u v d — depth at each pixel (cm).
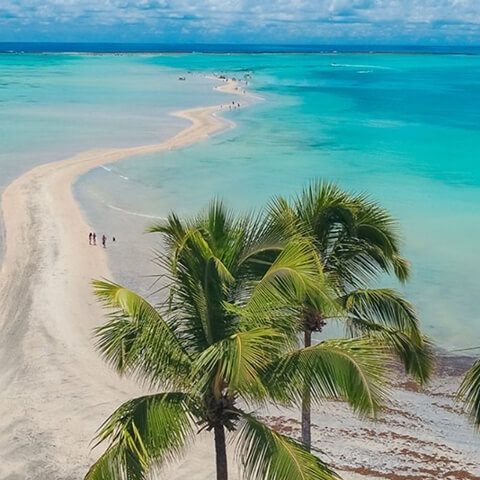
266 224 1276
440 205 5441
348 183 6222
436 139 8731
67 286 3644
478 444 2297
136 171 6700
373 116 11031
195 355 1209
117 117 10469
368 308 1631
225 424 1217
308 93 14938
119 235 4641
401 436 2334
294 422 2402
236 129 9425
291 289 1114
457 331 3216
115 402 2502
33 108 11375
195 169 6812
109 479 1123
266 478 1252
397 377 2756
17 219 4938
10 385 2614
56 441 2258
